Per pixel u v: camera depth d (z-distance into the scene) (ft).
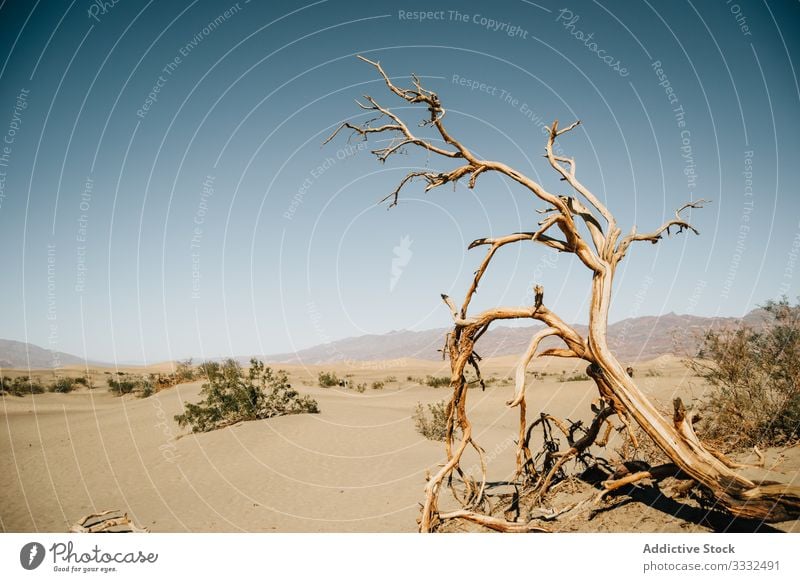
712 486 18.40
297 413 59.72
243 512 28.48
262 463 40.60
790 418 27.68
